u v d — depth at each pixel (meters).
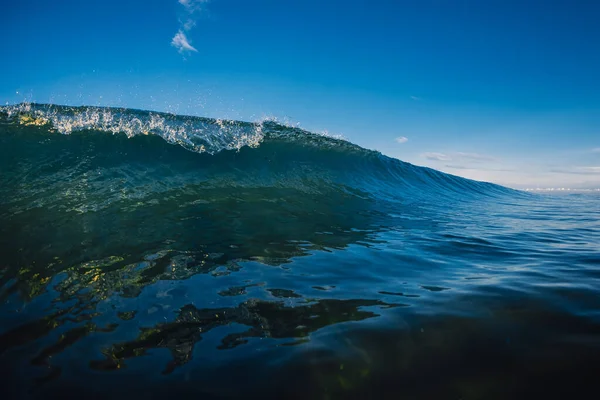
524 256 3.08
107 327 1.72
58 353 1.50
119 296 2.06
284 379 1.32
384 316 1.80
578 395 1.19
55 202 3.93
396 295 2.11
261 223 4.07
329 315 1.84
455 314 1.80
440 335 1.59
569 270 2.59
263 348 1.53
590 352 1.42
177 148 6.28
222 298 2.06
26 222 3.28
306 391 1.26
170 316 1.83
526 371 1.32
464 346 1.50
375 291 2.18
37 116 5.94
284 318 1.81
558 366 1.34
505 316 1.76
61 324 1.73
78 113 6.40
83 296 2.05
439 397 1.22
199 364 1.42
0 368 1.38
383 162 9.44
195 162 6.16
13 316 1.80
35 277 2.27
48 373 1.36
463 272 2.59
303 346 1.54
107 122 6.31
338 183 7.25
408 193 8.00
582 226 4.85
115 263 2.57
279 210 4.84
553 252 3.24
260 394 1.25
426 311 1.85
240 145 7.12
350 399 1.22
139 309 1.91
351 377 1.32
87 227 3.32
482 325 1.67
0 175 4.41
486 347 1.49
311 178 7.06
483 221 5.16
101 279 2.29
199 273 2.46
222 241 3.26
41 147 5.24
